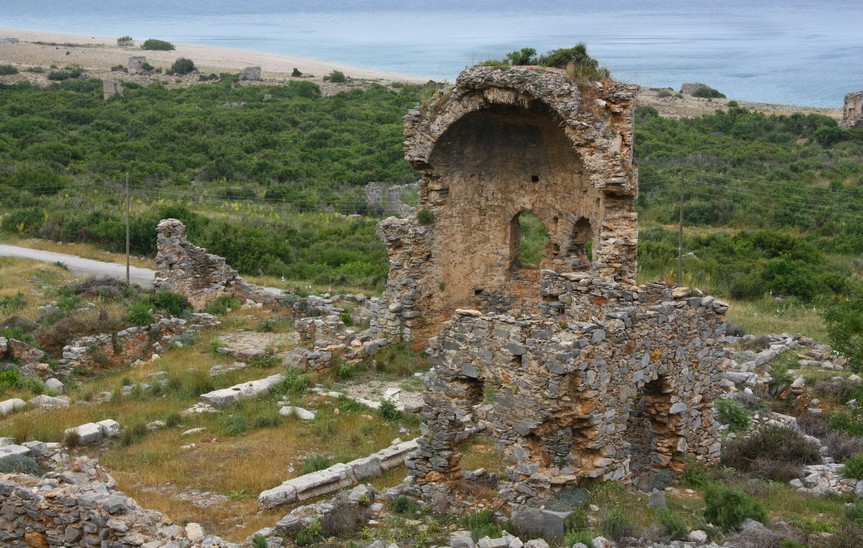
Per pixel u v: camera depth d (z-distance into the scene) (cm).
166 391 2697
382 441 2295
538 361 1652
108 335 3139
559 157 3028
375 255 4869
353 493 1814
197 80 13138
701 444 1969
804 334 3356
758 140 8444
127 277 4081
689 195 6188
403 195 6656
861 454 2014
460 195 3172
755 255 4812
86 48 18088
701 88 11756
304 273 4600
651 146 7719
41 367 2888
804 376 2711
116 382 2802
